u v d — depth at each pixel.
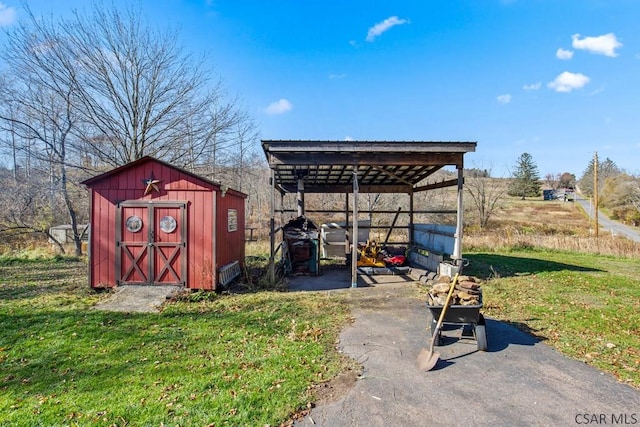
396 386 3.63
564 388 3.60
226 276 8.20
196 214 7.76
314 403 3.29
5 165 16.39
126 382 3.65
